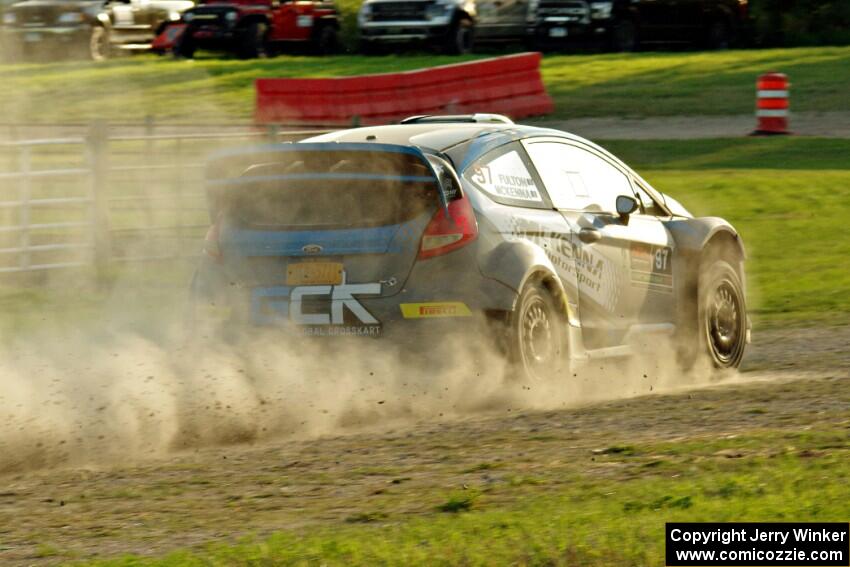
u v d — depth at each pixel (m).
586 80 122.19
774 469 21.33
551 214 31.69
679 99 113.56
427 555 16.86
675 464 22.47
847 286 51.25
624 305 33.47
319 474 23.12
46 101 116.81
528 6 137.12
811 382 32.31
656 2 135.62
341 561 16.78
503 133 31.72
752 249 59.56
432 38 136.38
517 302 29.30
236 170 30.19
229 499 21.47
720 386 32.78
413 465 23.58
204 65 134.12
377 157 29.08
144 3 141.88
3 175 52.72
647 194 35.94
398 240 29.00
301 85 106.62
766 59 130.25
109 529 19.72
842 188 73.12
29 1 137.38
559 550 16.86
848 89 115.00
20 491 22.47
